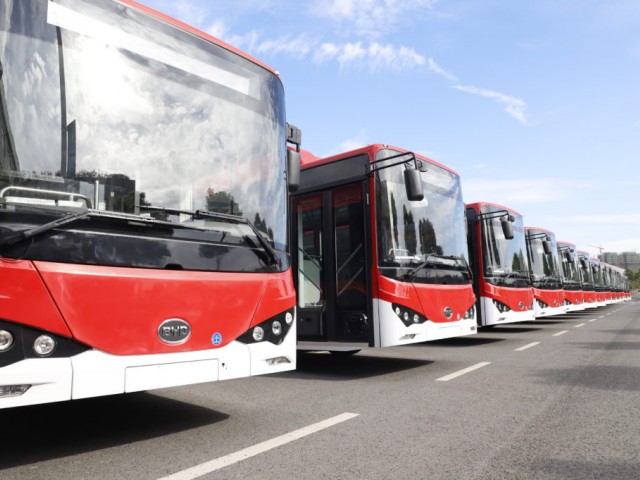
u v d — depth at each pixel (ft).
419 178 22.39
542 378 21.27
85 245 11.62
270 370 14.71
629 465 10.89
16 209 10.84
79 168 11.98
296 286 27.53
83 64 12.51
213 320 13.51
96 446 12.94
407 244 25.35
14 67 11.33
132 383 11.85
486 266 41.52
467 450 12.01
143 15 13.98
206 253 13.76
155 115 13.69
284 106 17.66
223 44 15.85
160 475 10.73
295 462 11.37
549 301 55.77
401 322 23.86
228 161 15.10
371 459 11.50
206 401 18.48
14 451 12.60
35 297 10.72
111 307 11.71
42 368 10.62
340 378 23.09
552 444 12.37
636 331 44.68
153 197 13.17
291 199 28.40
